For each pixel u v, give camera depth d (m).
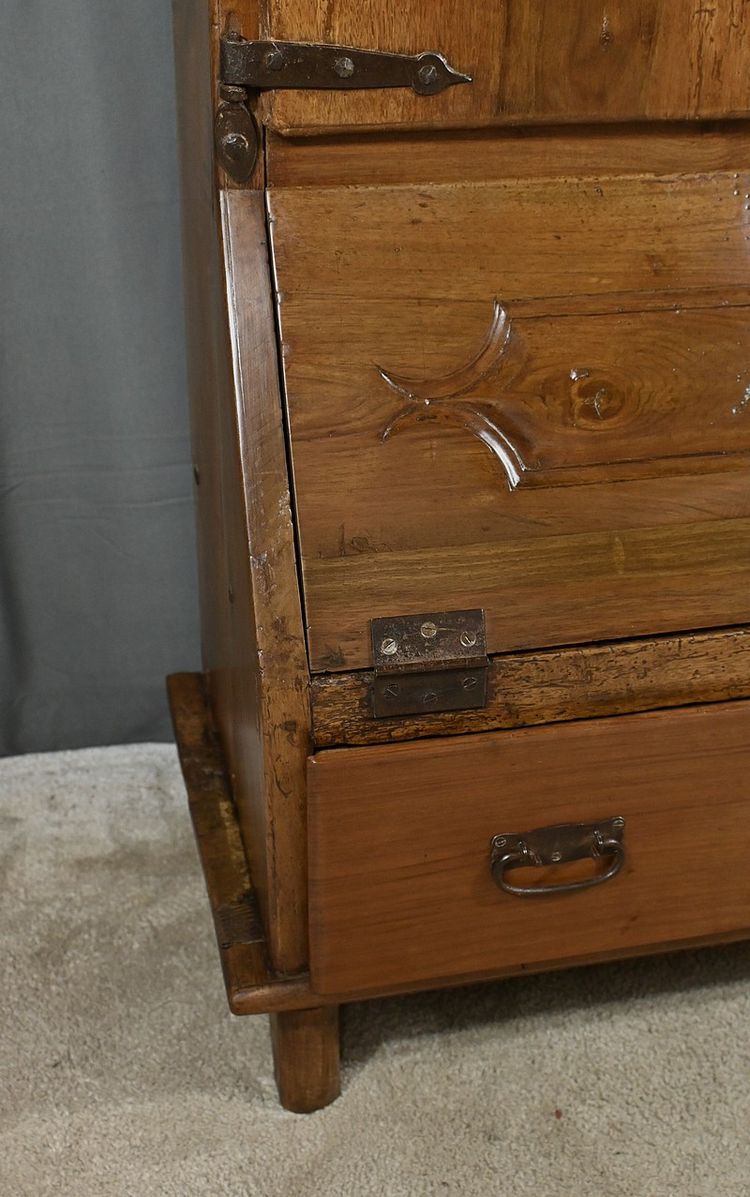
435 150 0.90
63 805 1.52
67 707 1.61
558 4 0.86
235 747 1.16
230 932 1.06
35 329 1.41
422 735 0.92
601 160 0.93
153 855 1.43
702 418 0.95
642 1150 1.04
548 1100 1.09
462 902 0.97
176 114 1.28
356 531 0.90
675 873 1.01
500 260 0.92
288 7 0.83
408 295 0.91
